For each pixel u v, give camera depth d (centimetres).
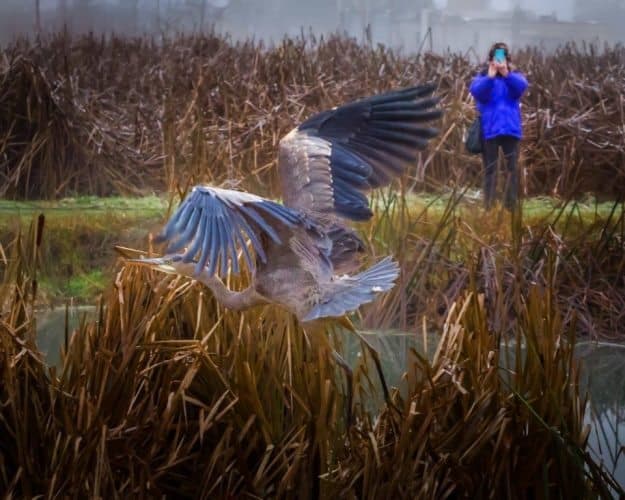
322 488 820
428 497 812
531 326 883
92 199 1797
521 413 862
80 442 827
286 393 876
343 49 2533
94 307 1383
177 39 2659
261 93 2089
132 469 820
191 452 864
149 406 849
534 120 2047
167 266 810
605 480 859
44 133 1856
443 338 888
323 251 750
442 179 1894
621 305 1394
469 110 2020
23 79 1895
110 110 2148
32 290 914
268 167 1678
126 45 2584
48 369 862
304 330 796
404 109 774
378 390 1066
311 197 759
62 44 2425
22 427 835
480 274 1370
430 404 838
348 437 824
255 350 875
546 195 1938
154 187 1880
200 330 885
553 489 858
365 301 716
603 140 2006
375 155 778
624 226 1477
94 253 1492
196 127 1817
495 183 1627
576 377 891
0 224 1550
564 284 1406
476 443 838
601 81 2286
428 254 1413
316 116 785
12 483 816
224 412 825
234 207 653
